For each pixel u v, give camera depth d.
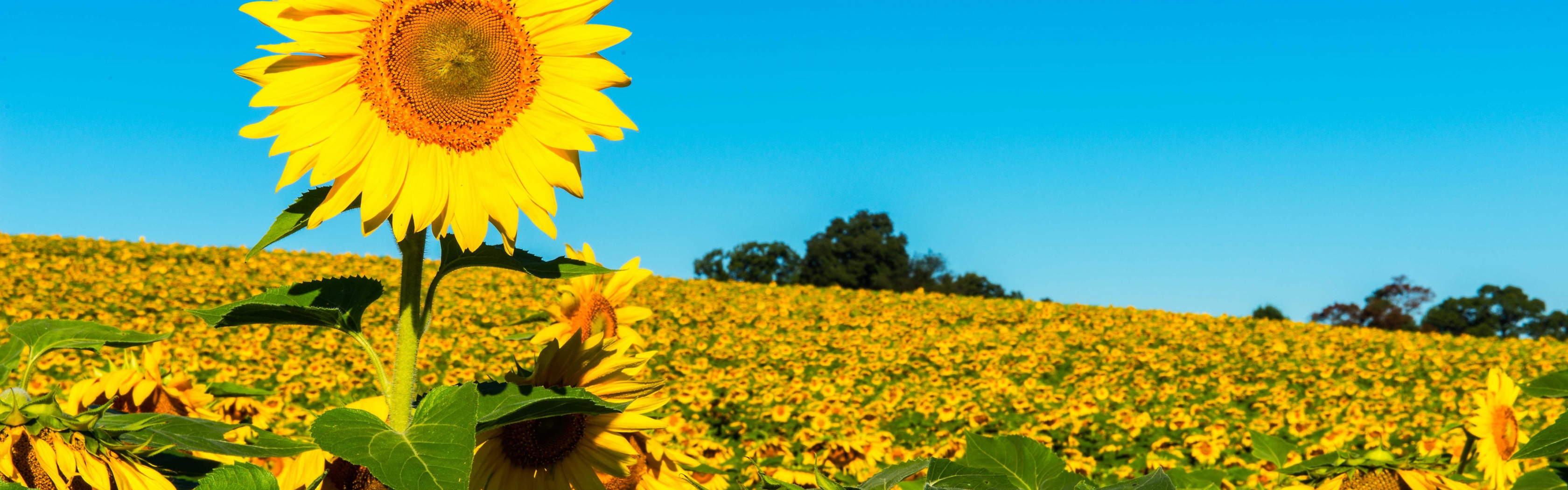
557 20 1.62
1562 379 1.97
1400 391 11.61
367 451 1.39
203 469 1.73
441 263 1.65
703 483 2.64
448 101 1.55
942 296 20.12
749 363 12.05
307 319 1.59
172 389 2.28
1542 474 1.98
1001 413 8.92
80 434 1.51
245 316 1.57
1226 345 14.80
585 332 2.81
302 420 5.81
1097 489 1.58
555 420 1.84
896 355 12.48
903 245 51.22
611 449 1.86
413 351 1.59
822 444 6.44
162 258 17.89
